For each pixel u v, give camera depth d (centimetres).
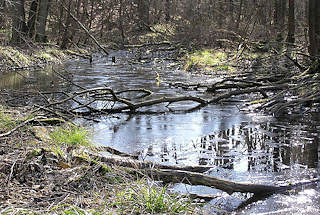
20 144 495
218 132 767
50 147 494
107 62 2333
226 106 1045
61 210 359
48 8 2467
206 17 2800
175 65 2109
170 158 597
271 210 416
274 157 605
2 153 470
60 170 446
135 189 414
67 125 659
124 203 387
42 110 785
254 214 406
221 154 621
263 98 1123
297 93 1093
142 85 1391
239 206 426
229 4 2916
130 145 668
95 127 792
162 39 3225
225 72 1739
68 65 2081
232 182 454
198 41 2584
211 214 402
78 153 494
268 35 2452
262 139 712
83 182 430
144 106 1030
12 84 1331
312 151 635
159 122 851
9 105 866
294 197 448
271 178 511
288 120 869
